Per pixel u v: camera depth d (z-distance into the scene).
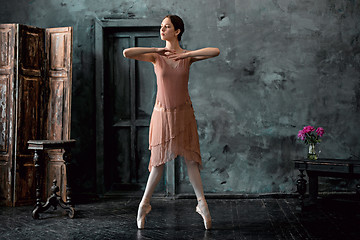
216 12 5.26
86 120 5.38
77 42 5.39
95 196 5.27
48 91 4.95
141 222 3.66
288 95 5.22
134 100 5.49
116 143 5.57
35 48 4.89
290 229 3.64
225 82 5.26
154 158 3.66
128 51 3.39
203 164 5.27
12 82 4.72
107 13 5.34
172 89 3.60
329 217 4.11
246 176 5.24
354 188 5.14
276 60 5.23
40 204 4.10
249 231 3.57
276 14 5.22
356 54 5.19
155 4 5.30
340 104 5.20
